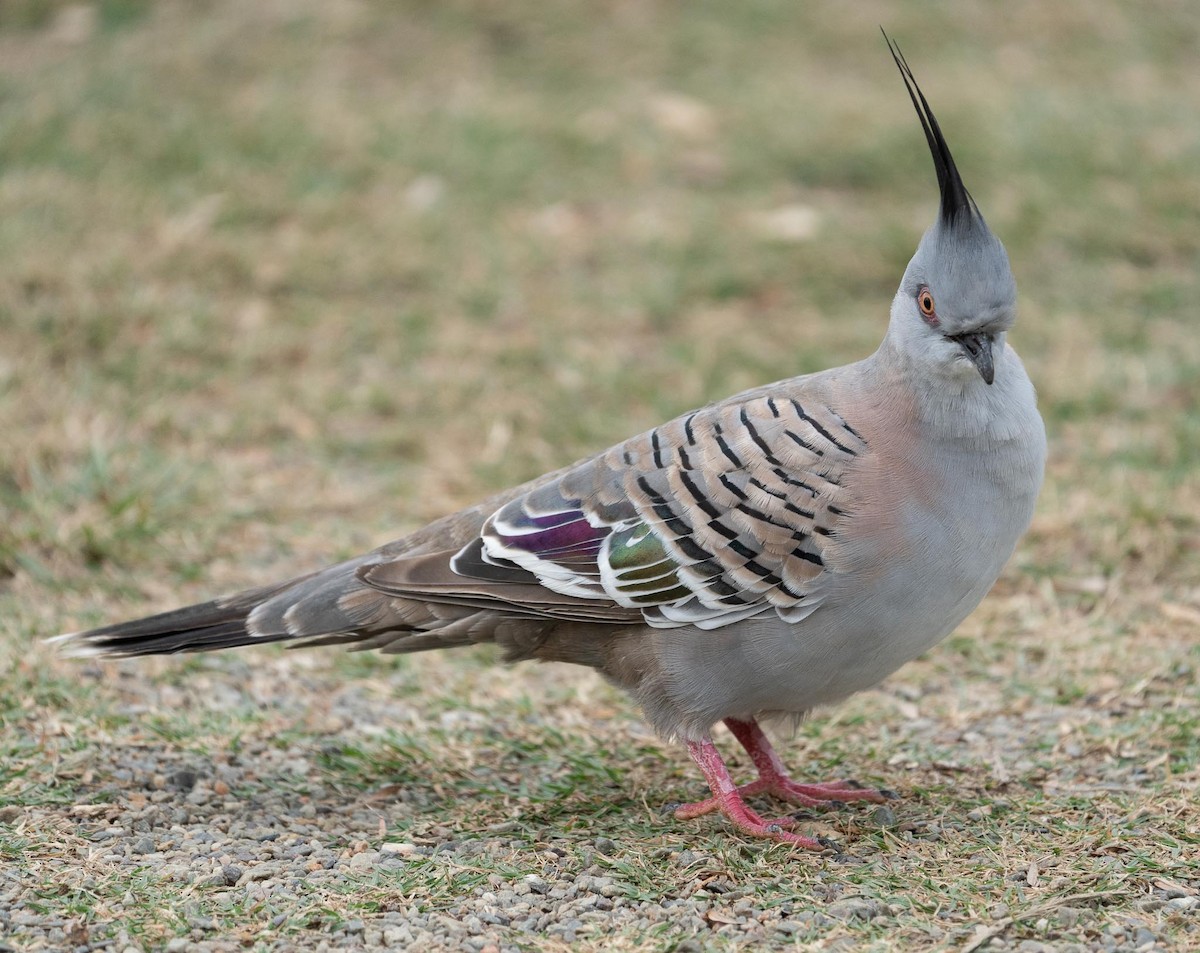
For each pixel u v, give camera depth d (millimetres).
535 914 7230
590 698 10336
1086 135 19109
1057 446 13766
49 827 7965
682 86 21406
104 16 22719
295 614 8617
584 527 8227
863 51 22609
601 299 16625
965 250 7801
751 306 16781
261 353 15281
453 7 23297
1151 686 9898
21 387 14016
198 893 7312
